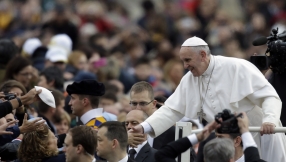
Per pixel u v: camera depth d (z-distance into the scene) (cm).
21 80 2945
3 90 2578
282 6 5641
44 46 4069
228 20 5588
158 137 2556
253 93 2328
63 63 3684
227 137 2131
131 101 2539
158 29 5241
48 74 3070
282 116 2416
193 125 2795
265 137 2370
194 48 2342
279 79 2411
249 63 2381
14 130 2281
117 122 2208
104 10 5803
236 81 2342
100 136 2186
